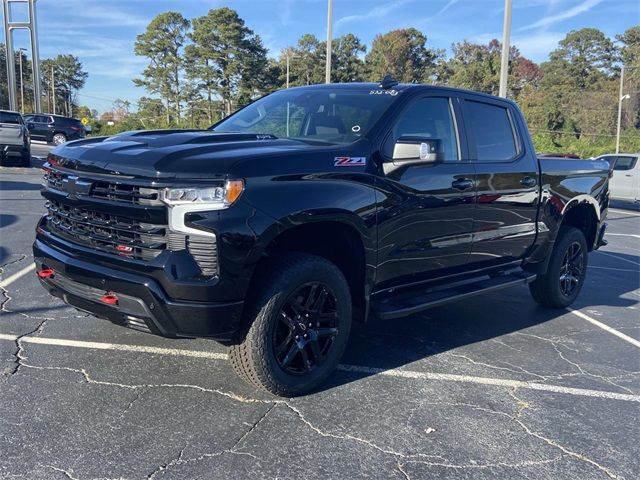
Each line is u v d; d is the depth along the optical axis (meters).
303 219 3.56
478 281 5.29
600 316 6.33
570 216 6.63
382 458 3.21
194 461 3.07
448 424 3.64
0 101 96.94
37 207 10.86
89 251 3.61
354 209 3.85
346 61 74.19
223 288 3.31
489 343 5.21
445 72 80.50
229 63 57.38
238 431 3.39
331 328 3.97
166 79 61.16
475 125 5.11
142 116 62.34
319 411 3.70
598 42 91.56
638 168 18.61
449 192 4.60
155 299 3.30
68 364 4.18
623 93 66.00
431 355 4.83
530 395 4.14
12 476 2.87
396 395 4.01
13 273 6.41
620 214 17.42
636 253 10.76
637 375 4.64
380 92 4.64
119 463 3.02
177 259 3.29
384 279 4.28
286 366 3.78
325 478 2.99
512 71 77.25
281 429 3.45
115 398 3.71
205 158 3.38
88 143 4.02
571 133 61.56
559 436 3.57
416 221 4.37
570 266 6.47
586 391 4.27
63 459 3.03
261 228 3.38
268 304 3.56
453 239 4.75
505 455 3.31
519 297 7.01
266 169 3.47
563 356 5.00
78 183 3.63
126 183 3.38
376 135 4.16
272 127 4.71
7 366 4.10
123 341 4.66
